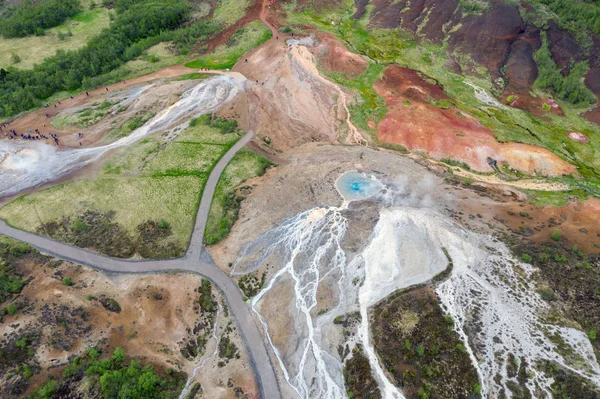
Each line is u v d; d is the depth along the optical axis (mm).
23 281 49625
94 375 40438
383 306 43781
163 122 74625
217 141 70750
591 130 72625
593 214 55375
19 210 60406
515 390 36656
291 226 54469
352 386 39500
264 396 40562
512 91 80312
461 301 43125
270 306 47094
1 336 43094
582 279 45062
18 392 38906
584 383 36250
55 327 44469
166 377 41438
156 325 46125
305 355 42812
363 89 80250
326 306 45906
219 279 50375
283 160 67562
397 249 48188
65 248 54812
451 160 65875
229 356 43375
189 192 62094
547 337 40000
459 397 36812
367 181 60156
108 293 48969
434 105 75688
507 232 51219
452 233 49500
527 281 44938
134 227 57375
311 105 77000
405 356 39812
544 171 64188
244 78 83625
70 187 63625
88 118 76625
